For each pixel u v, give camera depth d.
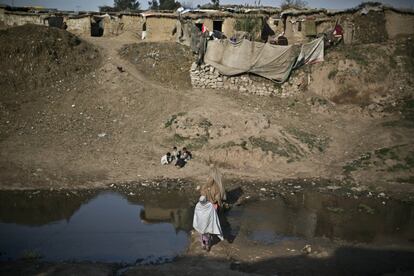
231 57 21.31
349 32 24.38
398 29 24.66
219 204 11.22
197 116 17.53
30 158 14.94
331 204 12.47
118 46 26.94
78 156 15.54
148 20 28.97
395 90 20.58
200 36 22.81
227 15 27.62
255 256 9.23
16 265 8.46
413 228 10.96
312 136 17.19
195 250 9.44
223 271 8.17
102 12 35.28
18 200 12.24
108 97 20.34
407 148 15.32
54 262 8.75
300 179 14.33
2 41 22.42
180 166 15.13
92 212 11.76
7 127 17.50
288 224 11.10
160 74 22.86
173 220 11.36
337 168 14.97
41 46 22.70
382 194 13.07
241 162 15.31
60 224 10.92
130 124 18.33
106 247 9.63
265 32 28.02
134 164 15.25
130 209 12.04
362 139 16.88
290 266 8.76
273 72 21.03
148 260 9.02
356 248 9.72
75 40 25.05
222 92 21.11
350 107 19.78
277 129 17.16
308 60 21.36
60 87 21.34
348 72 20.72
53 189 13.08
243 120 17.31
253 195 13.03
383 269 8.70
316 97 20.41
